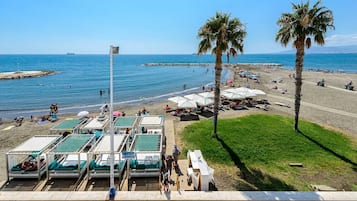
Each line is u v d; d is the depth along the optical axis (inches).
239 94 1473.9
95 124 912.9
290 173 682.2
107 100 1863.9
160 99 1887.3
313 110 1350.9
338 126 1076.5
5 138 971.3
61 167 639.1
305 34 832.9
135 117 1005.2
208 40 807.7
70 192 546.3
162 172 663.1
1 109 1584.6
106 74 3850.9
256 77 2878.9
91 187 598.5
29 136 995.3
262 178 655.8
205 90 2207.2
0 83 2832.2
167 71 4372.5
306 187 612.7
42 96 2033.7
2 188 591.8
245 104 1473.9
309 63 7165.4
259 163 734.5
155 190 587.8
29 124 1178.0
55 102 1801.2
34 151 632.4
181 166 701.9
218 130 920.3
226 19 797.9
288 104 1504.7
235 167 713.6
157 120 924.6
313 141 860.6
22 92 2224.4
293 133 908.6
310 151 799.7
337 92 1931.6
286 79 2847.0
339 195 538.9
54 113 1338.6
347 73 3651.6
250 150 792.9
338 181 642.8
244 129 928.3
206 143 834.8
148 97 1973.4
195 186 587.2
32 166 641.0
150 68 5128.0
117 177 634.8
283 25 877.8
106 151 631.2
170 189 578.9
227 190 595.8
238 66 5531.5
